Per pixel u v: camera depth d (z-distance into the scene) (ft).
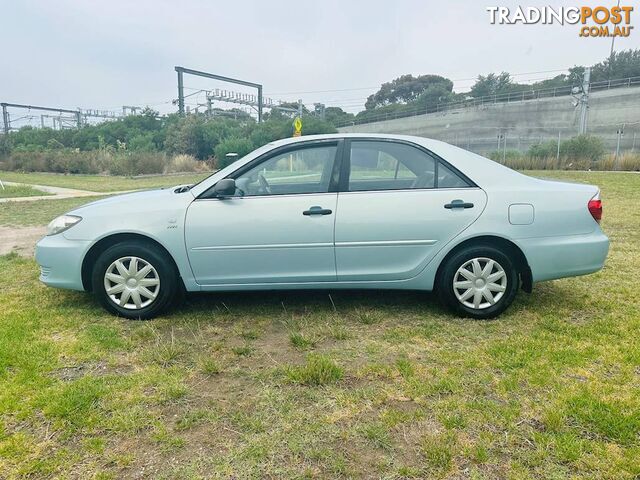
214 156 111.65
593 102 143.95
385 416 8.37
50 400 8.80
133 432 7.98
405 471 6.97
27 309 13.85
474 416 8.35
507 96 183.62
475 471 6.98
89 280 13.57
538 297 14.99
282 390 9.36
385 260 12.91
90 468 7.11
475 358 10.65
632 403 8.63
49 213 35.40
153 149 119.44
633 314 13.38
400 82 339.36
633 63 204.44
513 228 12.67
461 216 12.67
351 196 12.80
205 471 7.05
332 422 8.27
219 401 8.96
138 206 13.04
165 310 13.46
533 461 7.16
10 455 7.35
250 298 15.03
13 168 109.60
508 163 94.58
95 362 10.52
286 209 12.69
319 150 13.23
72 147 156.97
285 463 7.23
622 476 6.84
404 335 12.06
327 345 11.51
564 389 9.20
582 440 7.62
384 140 13.33
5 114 205.16
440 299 13.37
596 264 12.94
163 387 9.42
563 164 90.12
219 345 11.39
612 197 39.78
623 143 130.52
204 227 12.68
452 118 184.75
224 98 197.26
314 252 12.79
